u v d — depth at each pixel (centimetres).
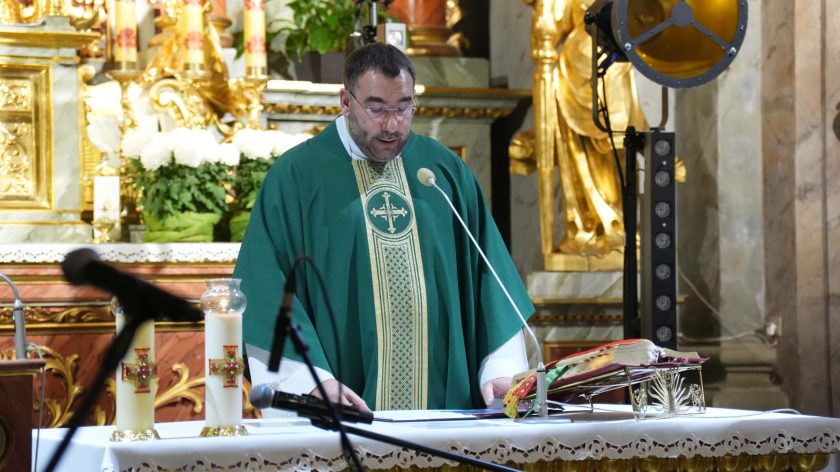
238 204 808
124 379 396
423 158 530
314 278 500
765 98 911
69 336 724
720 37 677
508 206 980
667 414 438
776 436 422
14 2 832
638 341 433
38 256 716
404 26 829
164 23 889
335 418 301
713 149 912
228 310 407
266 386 354
